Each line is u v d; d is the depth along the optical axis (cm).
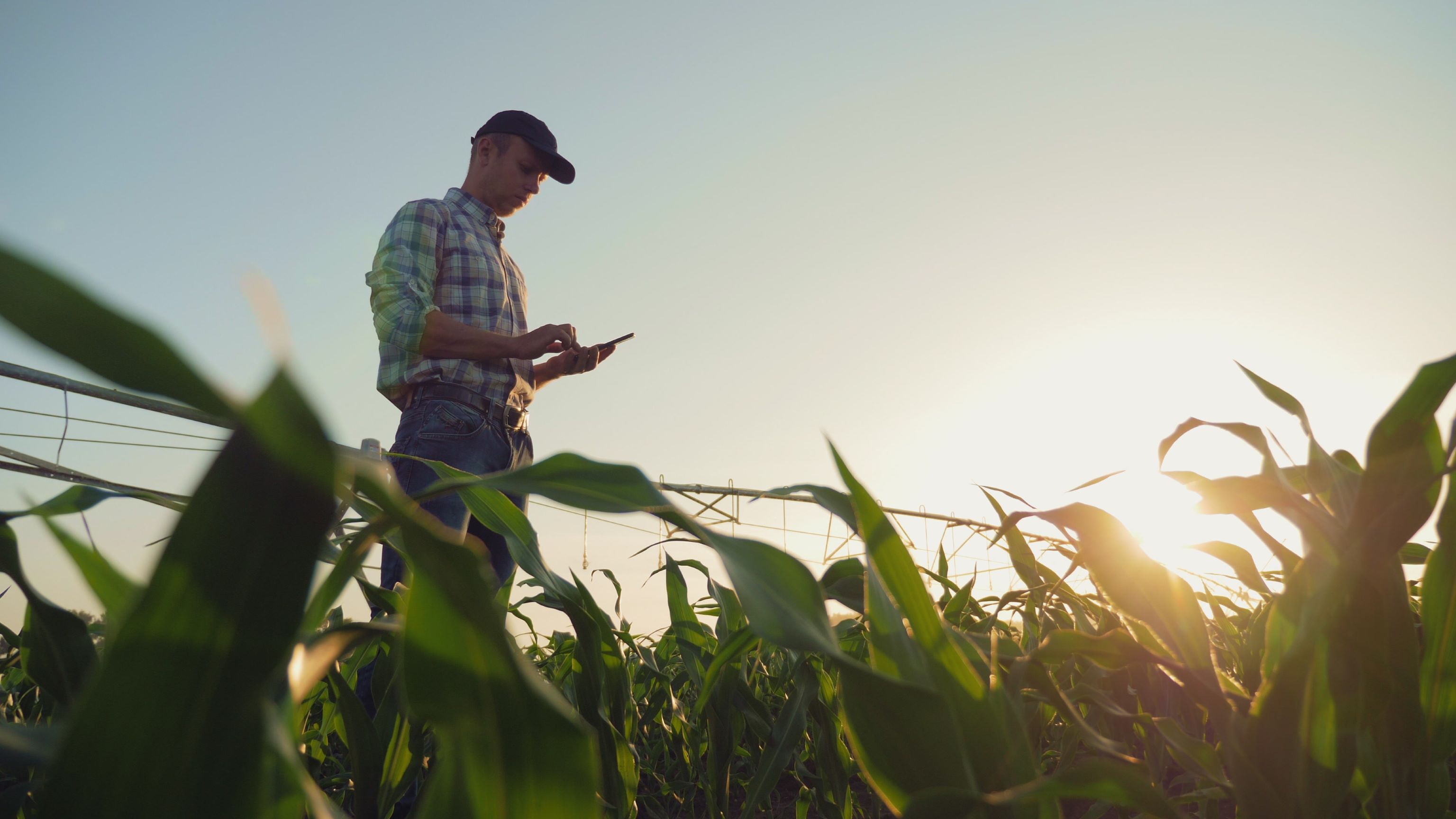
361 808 59
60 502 44
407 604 24
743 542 37
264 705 19
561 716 23
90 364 13
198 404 14
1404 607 41
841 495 47
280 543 18
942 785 34
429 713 24
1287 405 50
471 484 35
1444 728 42
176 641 18
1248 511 47
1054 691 44
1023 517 46
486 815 23
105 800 18
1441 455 40
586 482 37
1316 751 39
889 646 37
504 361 249
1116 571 45
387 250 238
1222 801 61
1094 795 34
